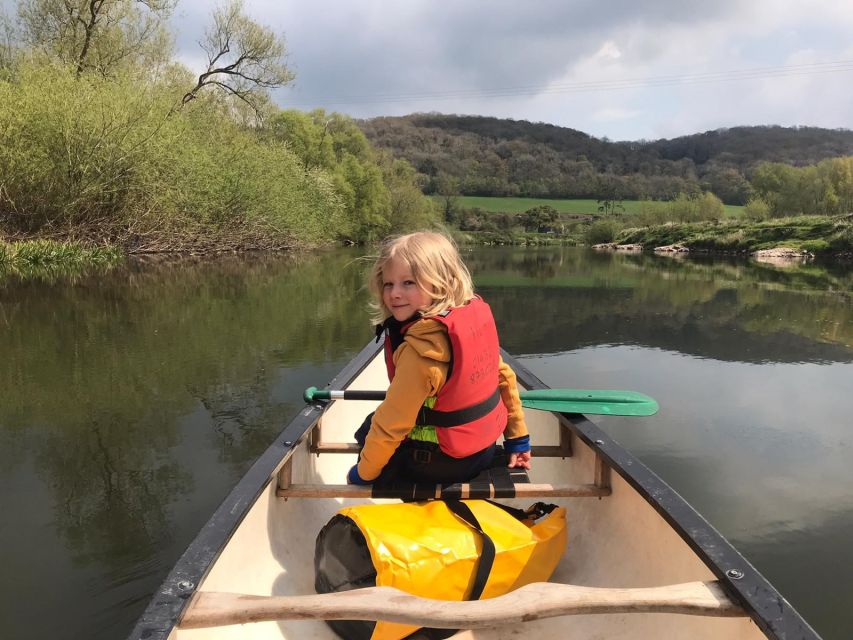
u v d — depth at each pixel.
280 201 20.14
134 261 15.45
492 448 1.90
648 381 5.53
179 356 5.80
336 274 14.27
